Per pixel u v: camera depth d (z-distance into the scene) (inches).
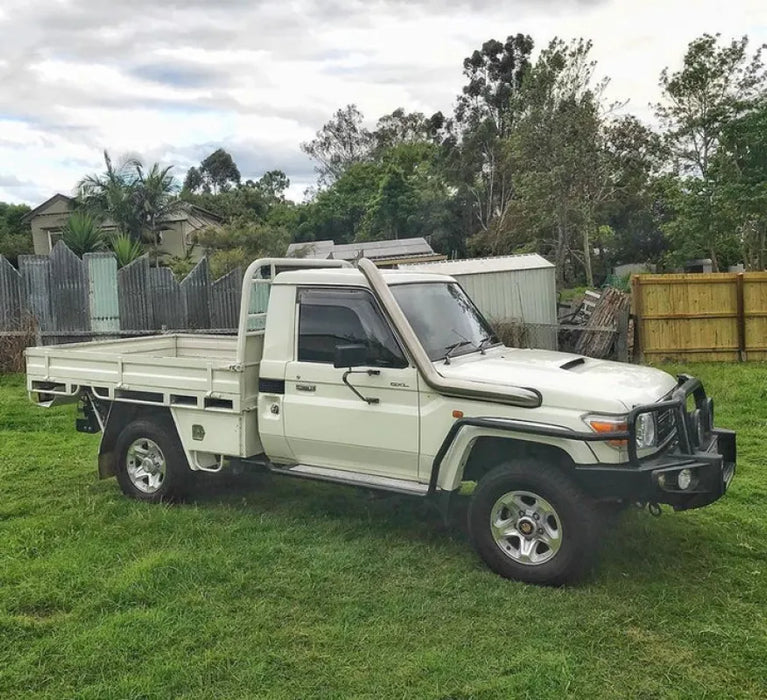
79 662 141.1
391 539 202.5
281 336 208.8
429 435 184.7
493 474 176.2
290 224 2087.8
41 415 386.6
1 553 194.9
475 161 1829.5
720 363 537.6
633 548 193.5
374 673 137.5
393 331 190.4
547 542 171.3
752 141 911.0
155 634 151.0
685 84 1086.4
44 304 565.6
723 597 166.4
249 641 148.8
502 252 1512.1
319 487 250.5
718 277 543.8
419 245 1229.1
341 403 197.6
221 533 207.0
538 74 1167.6
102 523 217.8
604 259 1481.3
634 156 1219.2
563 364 194.7
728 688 132.0
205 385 218.4
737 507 227.9
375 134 2795.3
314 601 166.2
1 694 131.6
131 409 246.2
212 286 572.1
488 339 220.2
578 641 148.0
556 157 1156.5
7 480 267.1
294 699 129.9
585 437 163.9
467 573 179.6
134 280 569.3
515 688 131.8
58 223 1547.7
